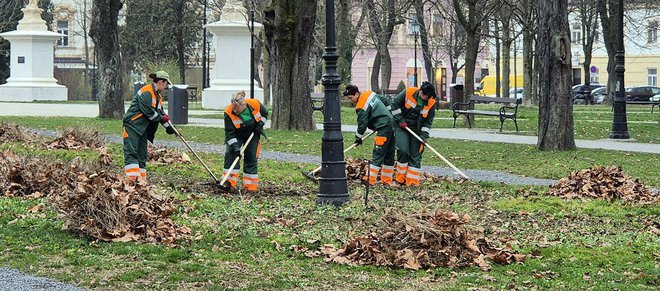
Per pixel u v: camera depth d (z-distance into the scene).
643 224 12.56
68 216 10.88
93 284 8.69
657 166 20.02
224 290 8.52
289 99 28.58
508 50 56.56
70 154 19.64
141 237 10.69
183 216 12.15
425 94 16.12
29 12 52.19
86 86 63.22
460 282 9.01
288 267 9.59
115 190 10.95
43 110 39.88
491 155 21.94
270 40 28.88
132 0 65.56
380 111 16.05
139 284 8.75
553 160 20.89
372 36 51.41
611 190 14.79
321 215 12.74
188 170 17.59
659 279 9.28
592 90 70.25
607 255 10.42
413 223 9.92
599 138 28.64
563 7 22.89
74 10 75.50
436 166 19.83
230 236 11.12
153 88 15.17
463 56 79.62
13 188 13.66
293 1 28.12
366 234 10.86
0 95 51.22
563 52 22.94
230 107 14.90
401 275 9.32
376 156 16.11
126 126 15.12
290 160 20.44
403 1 50.44
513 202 14.23
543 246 10.85
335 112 13.86
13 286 8.53
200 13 65.62
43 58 51.81
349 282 8.98
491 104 58.06
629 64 75.44
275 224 11.98
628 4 59.09
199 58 72.00
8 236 10.73
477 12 43.41
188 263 9.65
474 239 10.08
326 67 13.92
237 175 15.12
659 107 51.38
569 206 13.88
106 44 33.06
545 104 23.22
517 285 8.94
